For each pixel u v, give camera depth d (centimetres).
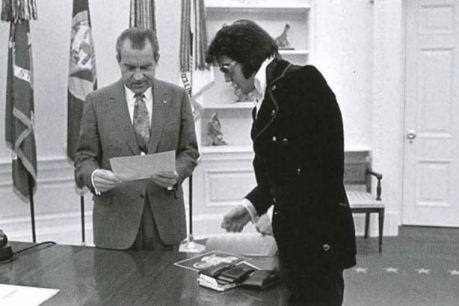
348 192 465
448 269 384
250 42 164
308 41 478
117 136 221
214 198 482
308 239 161
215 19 477
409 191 505
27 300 154
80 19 392
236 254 200
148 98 226
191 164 227
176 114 228
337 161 162
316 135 160
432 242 457
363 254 422
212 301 151
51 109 429
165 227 221
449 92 493
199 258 192
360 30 471
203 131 488
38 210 428
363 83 477
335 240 162
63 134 435
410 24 491
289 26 486
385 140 475
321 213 162
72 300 154
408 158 505
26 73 383
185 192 470
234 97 486
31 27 415
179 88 234
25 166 387
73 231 438
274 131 164
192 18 419
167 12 454
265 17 483
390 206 482
